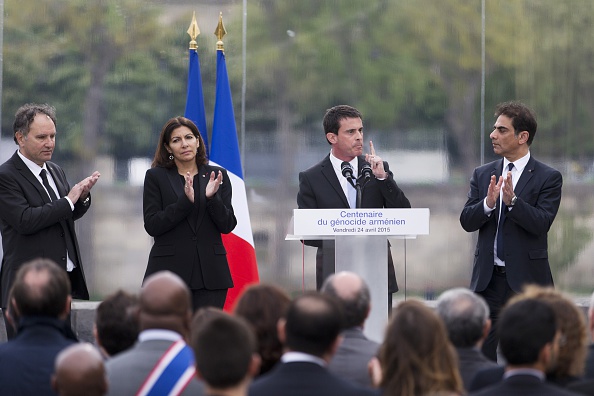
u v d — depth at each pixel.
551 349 8.45
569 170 23.36
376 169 16.45
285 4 22.92
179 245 16.02
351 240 14.73
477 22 23.17
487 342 17.39
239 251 19.17
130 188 22.78
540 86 23.28
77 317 22.20
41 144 16.83
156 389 8.84
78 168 22.64
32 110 16.91
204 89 22.75
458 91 23.14
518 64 23.20
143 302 9.16
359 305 10.43
